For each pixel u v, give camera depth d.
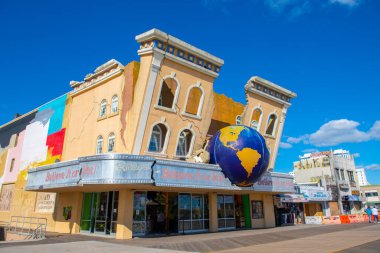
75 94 27.31
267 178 25.62
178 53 22.19
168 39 21.09
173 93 23.39
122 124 21.23
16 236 22.55
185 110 23.20
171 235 20.52
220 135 22.73
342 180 49.91
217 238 18.00
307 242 15.15
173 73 22.02
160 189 20.42
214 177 21.22
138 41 21.20
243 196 28.34
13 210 31.33
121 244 15.45
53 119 29.67
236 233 21.52
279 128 30.83
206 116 24.22
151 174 17.84
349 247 12.69
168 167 18.72
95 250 12.95
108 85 23.62
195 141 23.28
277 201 32.19
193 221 22.91
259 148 21.88
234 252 12.29
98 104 24.11
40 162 29.55
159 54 20.97
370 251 11.48
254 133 22.55
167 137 21.59
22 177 31.53
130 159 17.38
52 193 26.64
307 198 38.16
